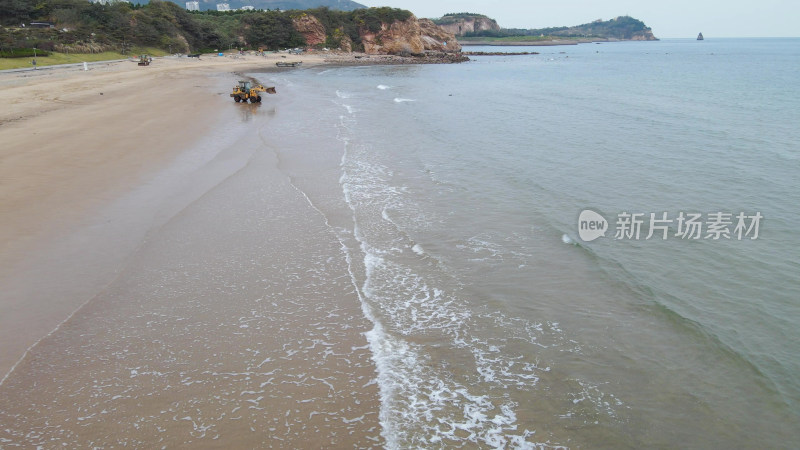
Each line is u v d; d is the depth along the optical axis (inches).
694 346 354.0
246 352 334.3
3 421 269.6
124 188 639.1
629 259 488.7
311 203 620.7
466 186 713.0
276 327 363.6
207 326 362.0
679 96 1835.6
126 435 262.4
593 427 279.3
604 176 768.9
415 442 265.3
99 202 585.9
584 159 872.9
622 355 343.6
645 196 676.7
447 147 964.0
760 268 471.5
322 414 282.2
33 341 335.6
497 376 319.6
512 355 341.1
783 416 291.6
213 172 729.6
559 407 294.0
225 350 335.6
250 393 296.4
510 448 263.1
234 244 498.3
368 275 446.0
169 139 915.4
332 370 319.6
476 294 420.5
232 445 258.2
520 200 657.0
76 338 341.4
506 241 528.4
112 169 712.4
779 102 1644.9
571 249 510.0
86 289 403.2
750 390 312.3
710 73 3088.1
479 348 347.6
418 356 336.8
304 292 413.7
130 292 402.3
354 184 706.8
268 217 570.3
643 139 1041.5
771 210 624.4
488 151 932.6
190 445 257.0
